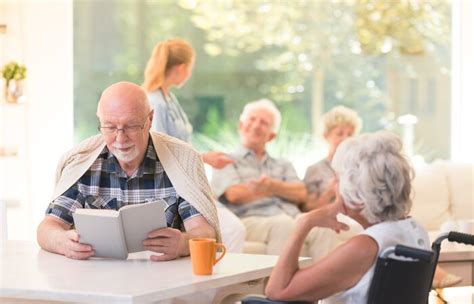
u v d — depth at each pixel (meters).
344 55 7.58
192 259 3.11
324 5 7.57
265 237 6.12
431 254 2.66
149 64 5.92
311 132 7.54
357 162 2.84
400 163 2.83
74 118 7.10
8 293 2.87
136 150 3.58
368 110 7.61
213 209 3.66
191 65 6.00
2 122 6.77
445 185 6.56
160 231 3.36
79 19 7.15
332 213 2.87
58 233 3.51
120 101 3.54
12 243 3.84
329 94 7.57
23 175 6.77
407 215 2.95
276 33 7.51
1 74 6.61
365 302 2.78
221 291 3.40
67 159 3.75
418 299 2.86
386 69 7.61
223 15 7.45
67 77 6.88
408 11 7.60
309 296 2.80
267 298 2.84
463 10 7.54
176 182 3.65
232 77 7.46
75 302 3.07
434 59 7.61
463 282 4.64
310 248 6.08
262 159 6.49
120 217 3.27
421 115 7.61
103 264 3.30
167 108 5.89
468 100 7.54
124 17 7.25
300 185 6.45
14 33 6.79
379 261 2.72
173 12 7.36
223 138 7.44
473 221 4.71
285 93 7.53
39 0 6.82
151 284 2.91
